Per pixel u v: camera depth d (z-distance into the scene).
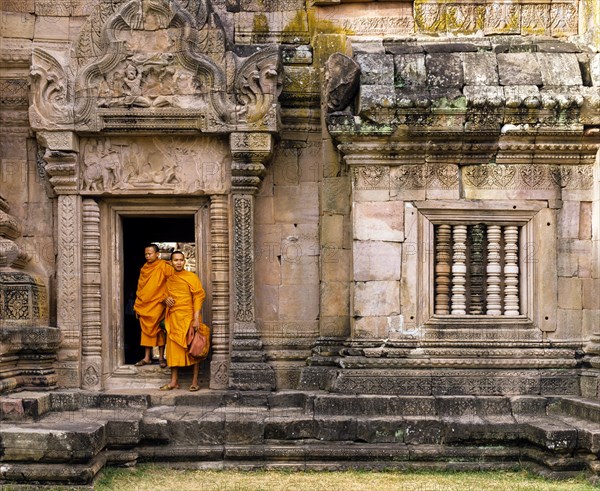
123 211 9.65
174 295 9.20
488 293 8.91
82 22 9.73
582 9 9.53
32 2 9.69
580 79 8.78
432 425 8.00
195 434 8.03
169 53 9.19
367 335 8.77
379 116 8.59
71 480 6.95
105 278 9.58
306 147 9.62
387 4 9.75
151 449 7.91
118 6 9.28
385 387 8.55
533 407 8.37
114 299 9.65
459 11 9.69
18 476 6.95
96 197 9.49
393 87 8.70
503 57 8.98
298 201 9.58
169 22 9.20
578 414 8.11
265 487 7.15
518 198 8.89
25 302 8.87
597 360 8.51
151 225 12.71
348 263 9.36
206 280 9.59
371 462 7.85
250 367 9.14
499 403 8.36
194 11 9.27
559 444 7.39
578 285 8.91
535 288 8.88
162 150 9.43
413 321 8.77
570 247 8.92
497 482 7.33
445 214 8.84
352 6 9.77
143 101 9.16
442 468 7.80
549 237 8.89
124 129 9.23
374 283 8.80
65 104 9.12
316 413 8.27
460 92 8.68
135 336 12.03
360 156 8.82
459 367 8.66
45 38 9.70
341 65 8.75
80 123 9.13
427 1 9.67
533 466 7.72
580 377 8.64
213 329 9.43
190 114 9.15
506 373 8.61
